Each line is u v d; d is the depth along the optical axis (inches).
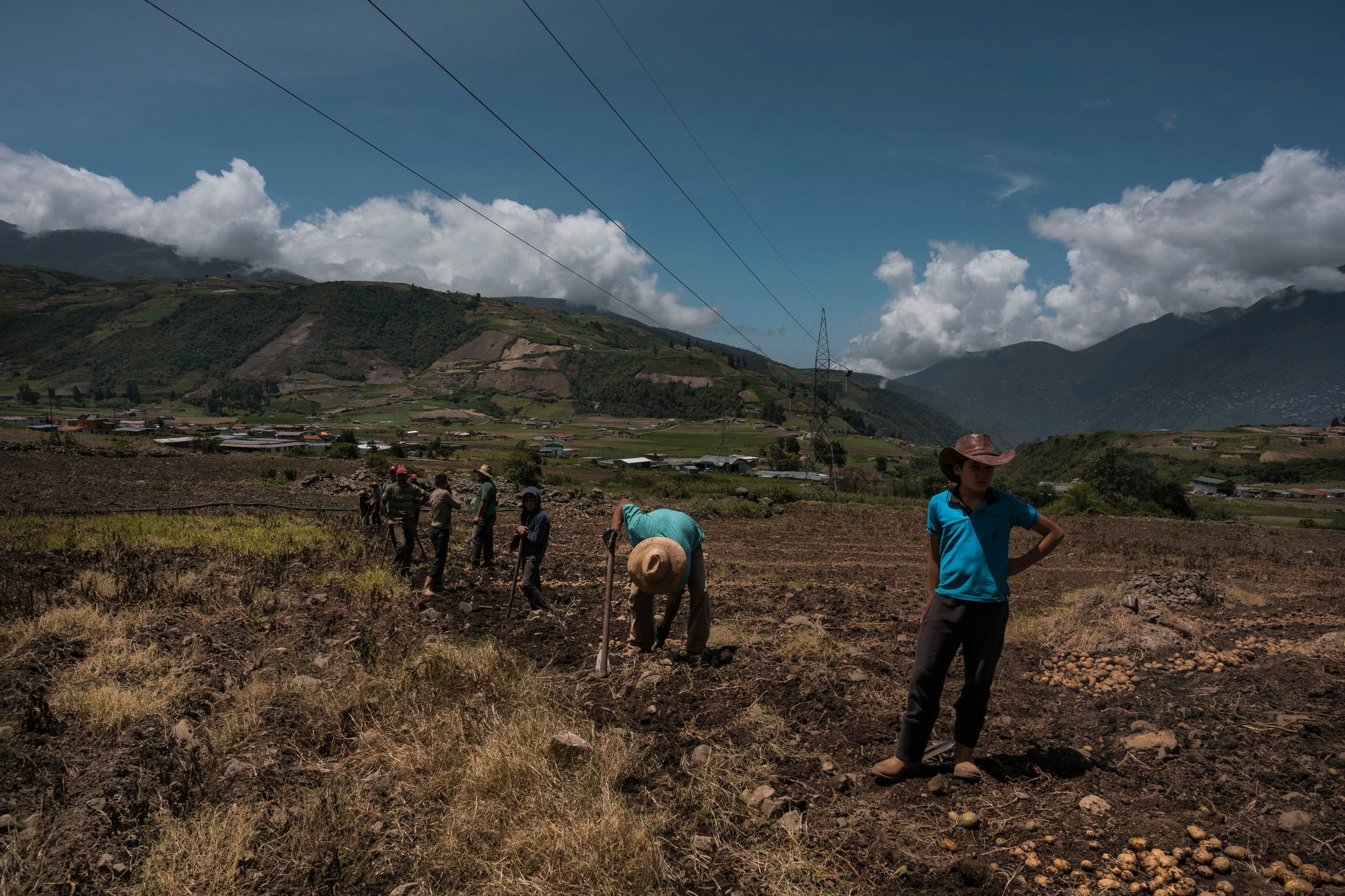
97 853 135.7
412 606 342.3
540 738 179.9
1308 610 357.1
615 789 164.4
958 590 151.5
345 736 190.4
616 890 127.3
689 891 130.6
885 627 334.0
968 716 157.5
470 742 184.2
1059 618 315.9
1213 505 2460.6
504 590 397.7
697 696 225.0
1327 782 148.6
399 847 144.2
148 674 218.7
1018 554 757.3
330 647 264.4
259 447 4566.9
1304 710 185.5
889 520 1103.0
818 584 492.1
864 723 198.8
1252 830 134.3
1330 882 116.5
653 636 283.9
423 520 735.1
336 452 1831.9
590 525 839.1
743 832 148.9
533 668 242.5
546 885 129.1
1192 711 192.4
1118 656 256.8
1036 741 180.7
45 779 156.8
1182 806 144.9
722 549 714.8
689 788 165.9
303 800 159.0
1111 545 828.6
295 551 452.8
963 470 151.6
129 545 432.1
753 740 189.2
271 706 205.8
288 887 132.3
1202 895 116.4
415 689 216.2
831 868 133.9
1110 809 144.5
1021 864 129.4
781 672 246.2
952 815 146.0
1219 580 534.9
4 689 195.6
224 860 134.6
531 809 150.9
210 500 838.5
